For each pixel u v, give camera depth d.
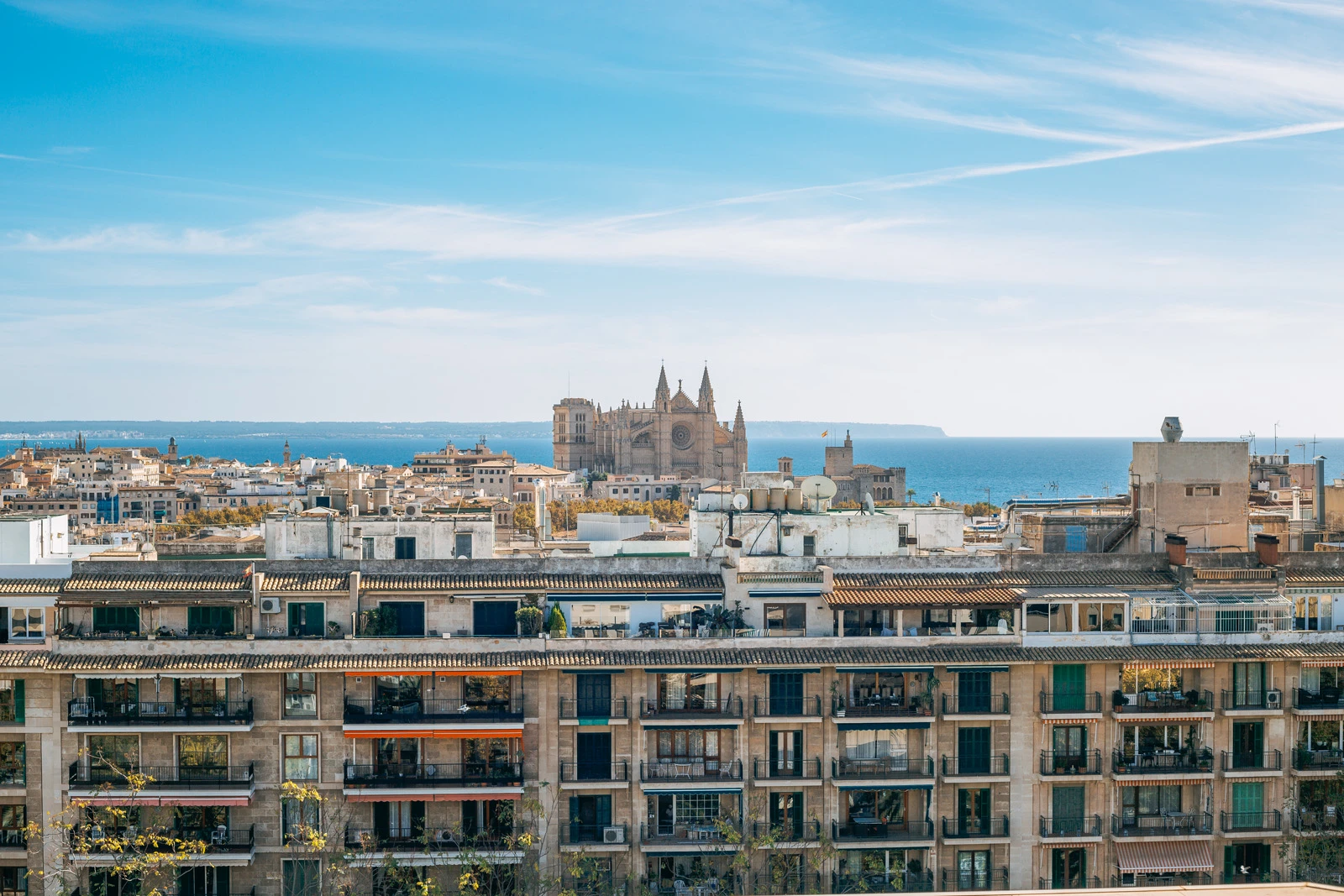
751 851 62.28
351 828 62.72
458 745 63.16
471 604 65.44
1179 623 65.56
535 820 62.53
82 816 61.06
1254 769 65.06
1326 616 67.94
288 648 62.25
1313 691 66.00
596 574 67.81
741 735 63.78
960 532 84.31
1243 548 73.38
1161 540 73.00
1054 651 64.31
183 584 64.56
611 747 63.47
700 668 62.31
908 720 63.47
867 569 68.62
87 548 82.19
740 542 70.38
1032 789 64.44
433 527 74.69
